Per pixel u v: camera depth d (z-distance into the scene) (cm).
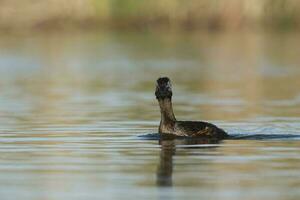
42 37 5550
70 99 2891
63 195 1332
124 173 1497
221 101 2791
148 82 3438
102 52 4800
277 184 1386
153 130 2062
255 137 1902
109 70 3959
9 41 5381
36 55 4666
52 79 3622
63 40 5459
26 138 1947
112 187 1383
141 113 2455
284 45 4975
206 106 2648
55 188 1382
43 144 1850
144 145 1808
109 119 2306
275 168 1523
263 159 1612
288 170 1502
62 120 2297
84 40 5456
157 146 1791
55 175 1488
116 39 5512
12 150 1767
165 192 1339
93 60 4419
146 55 4628
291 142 1823
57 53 4769
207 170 1512
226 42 5209
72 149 1773
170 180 1427
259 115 2384
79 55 4656
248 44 5066
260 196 1303
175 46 5066
